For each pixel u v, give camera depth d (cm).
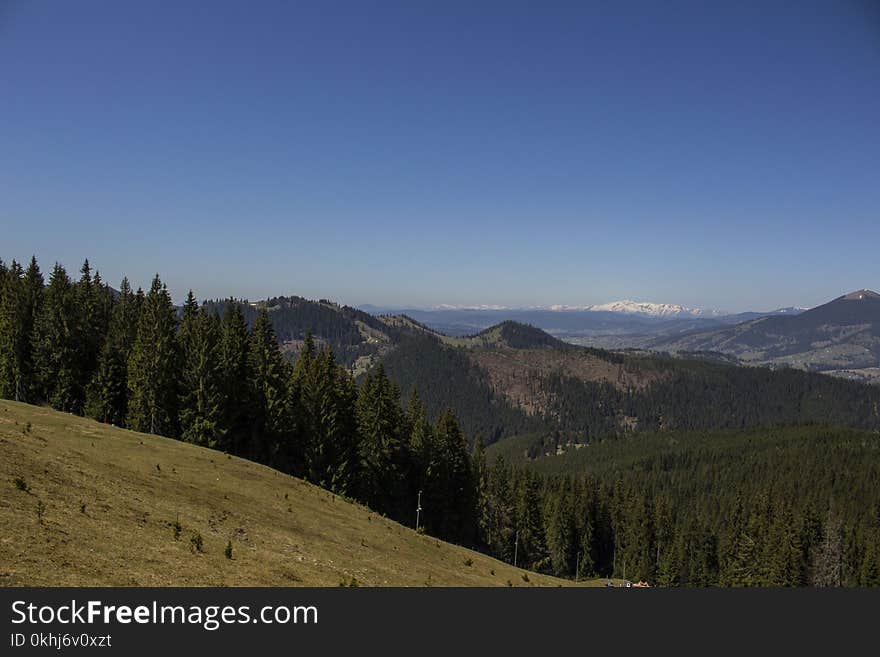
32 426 3912
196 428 6131
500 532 10238
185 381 6369
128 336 7400
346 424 7331
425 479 8138
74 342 6838
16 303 6800
